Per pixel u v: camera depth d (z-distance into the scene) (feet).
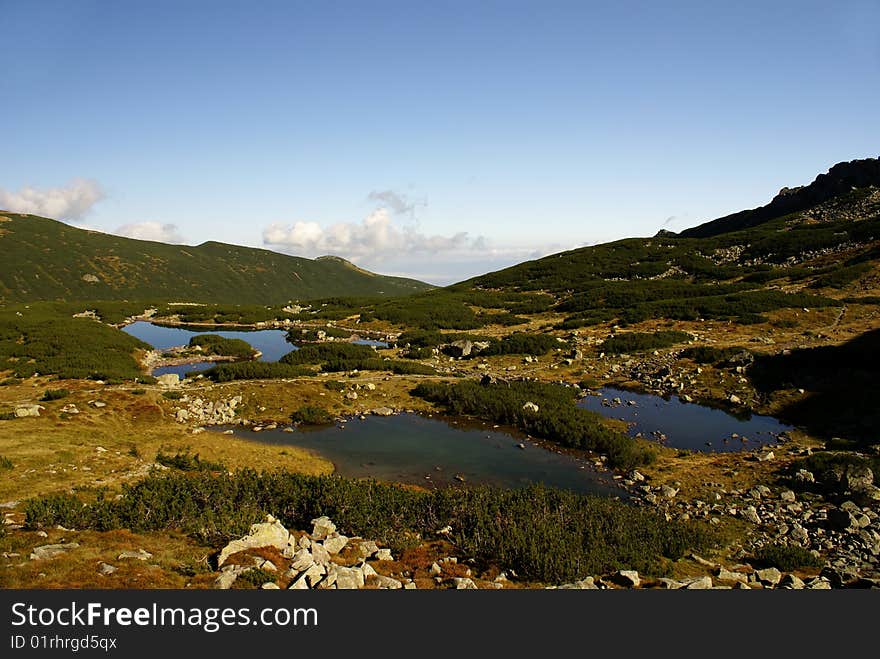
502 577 43.91
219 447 92.89
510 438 104.68
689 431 103.55
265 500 62.39
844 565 51.31
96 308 322.75
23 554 39.99
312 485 65.67
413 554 48.91
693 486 77.10
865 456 79.82
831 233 299.99
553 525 53.62
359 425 113.80
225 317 321.52
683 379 134.92
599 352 167.22
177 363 188.55
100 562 39.45
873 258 238.48
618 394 131.75
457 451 97.09
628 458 87.30
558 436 102.22
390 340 222.28
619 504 65.87
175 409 117.70
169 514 52.29
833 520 61.87
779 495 70.95
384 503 60.29
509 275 382.42
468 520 56.85
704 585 42.34
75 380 138.62
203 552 45.11
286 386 132.87
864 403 101.50
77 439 85.61
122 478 70.33
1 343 175.73
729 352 142.51
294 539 48.67
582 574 44.96
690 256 330.54
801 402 111.24
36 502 50.14
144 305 352.08
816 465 77.61
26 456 73.51
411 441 103.04
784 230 349.41
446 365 170.60
